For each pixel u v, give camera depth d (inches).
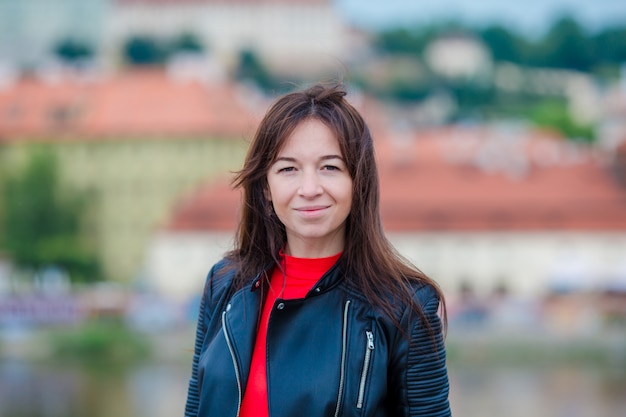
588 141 2289.6
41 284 2175.2
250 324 107.6
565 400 1043.3
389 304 104.7
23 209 2223.2
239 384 104.6
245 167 110.6
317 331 104.0
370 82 2359.7
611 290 2130.9
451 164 2258.9
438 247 2204.7
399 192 2239.2
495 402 1020.5
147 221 2251.5
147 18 2383.1
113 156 2281.0
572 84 2367.1
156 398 1088.2
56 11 2369.6
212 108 2309.3
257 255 113.7
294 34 2426.2
